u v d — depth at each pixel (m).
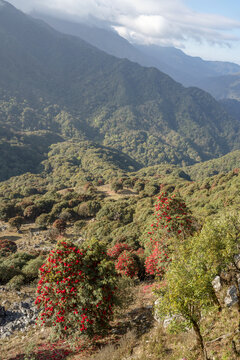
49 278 12.59
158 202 19.64
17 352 13.00
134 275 22.20
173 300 8.57
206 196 74.06
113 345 11.77
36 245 61.22
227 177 88.81
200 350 9.10
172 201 19.25
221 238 10.41
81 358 11.45
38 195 110.94
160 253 17.77
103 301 12.05
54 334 12.41
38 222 78.25
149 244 19.39
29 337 14.58
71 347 12.48
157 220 19.00
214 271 9.57
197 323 9.30
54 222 73.12
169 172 186.50
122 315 15.08
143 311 14.82
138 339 11.80
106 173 170.00
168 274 9.48
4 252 52.59
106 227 66.62
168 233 18.05
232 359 8.05
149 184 110.38
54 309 12.45
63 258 12.88
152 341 10.94
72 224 80.88
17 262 32.97
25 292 21.81
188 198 83.38
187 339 10.34
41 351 12.70
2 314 17.22
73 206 90.56
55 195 105.38
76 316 11.95
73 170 186.62
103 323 12.46
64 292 12.16
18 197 118.88
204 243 10.27
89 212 84.25
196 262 9.35
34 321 16.50
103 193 108.44
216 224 11.48
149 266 18.69
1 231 74.50
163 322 12.20
